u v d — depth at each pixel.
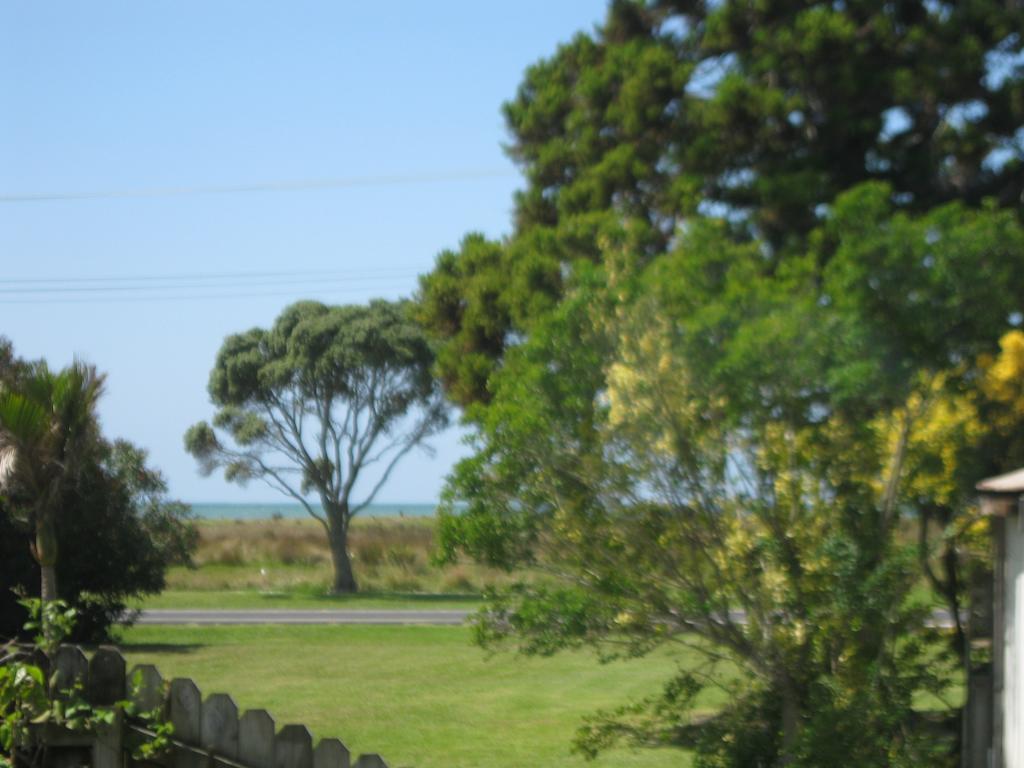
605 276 10.29
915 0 15.36
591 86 16.14
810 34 14.45
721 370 9.49
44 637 6.89
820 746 9.13
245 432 48.62
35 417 10.59
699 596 9.98
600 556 10.02
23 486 11.06
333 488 48.38
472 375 16.52
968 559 11.03
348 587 47.28
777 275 11.02
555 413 9.92
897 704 9.59
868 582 9.54
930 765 10.18
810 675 9.88
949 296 10.12
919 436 10.41
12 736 6.50
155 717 6.67
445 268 17.95
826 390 9.84
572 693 19.12
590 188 15.57
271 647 26.27
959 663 11.09
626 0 17.00
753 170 14.91
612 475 9.87
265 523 106.25
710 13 16.20
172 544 28.66
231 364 49.62
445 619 33.78
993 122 14.80
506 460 9.99
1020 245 10.28
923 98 14.77
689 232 10.69
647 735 10.98
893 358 9.98
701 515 9.95
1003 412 10.62
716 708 13.70
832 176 14.77
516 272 15.81
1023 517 8.80
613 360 9.98
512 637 10.46
